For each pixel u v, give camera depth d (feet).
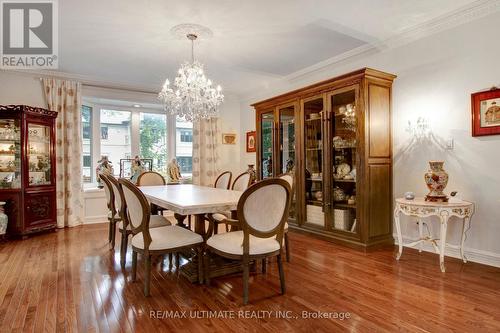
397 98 11.25
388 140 11.25
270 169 15.05
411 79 10.79
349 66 13.12
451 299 6.85
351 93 11.06
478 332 5.54
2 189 12.75
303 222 13.15
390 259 9.71
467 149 9.36
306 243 11.71
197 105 11.30
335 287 7.57
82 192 15.66
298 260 9.71
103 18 9.55
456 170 9.62
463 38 9.41
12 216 12.71
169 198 8.62
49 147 14.03
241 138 20.61
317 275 8.40
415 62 10.68
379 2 8.75
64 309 6.47
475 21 9.14
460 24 9.46
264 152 15.48
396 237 11.37
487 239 8.99
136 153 18.67
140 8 8.94
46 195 13.75
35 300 6.89
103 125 17.80
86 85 16.08
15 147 13.15
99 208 16.34
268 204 6.82
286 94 13.65
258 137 15.70
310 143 12.91
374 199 10.78
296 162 13.41
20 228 12.68
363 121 10.50
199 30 10.46
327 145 11.82
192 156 19.07
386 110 11.17
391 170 11.35
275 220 7.06
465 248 9.47
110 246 11.45
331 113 11.75
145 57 13.07
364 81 10.48
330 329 5.68
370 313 6.27
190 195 9.46
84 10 9.05
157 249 7.18
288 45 11.86
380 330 5.64
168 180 17.79
